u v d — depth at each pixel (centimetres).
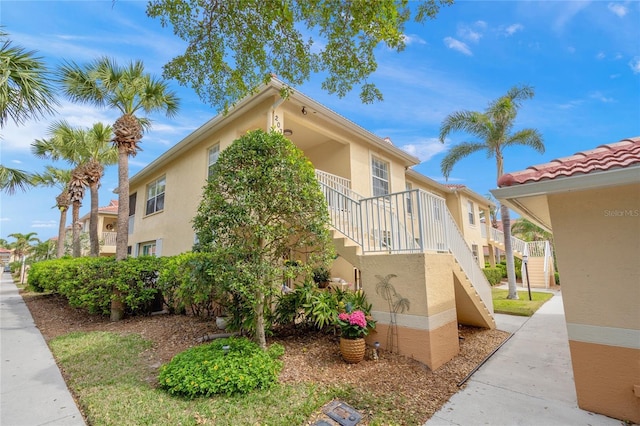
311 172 526
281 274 489
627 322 328
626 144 366
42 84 672
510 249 1232
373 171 1106
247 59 512
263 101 812
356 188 995
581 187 324
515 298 1195
